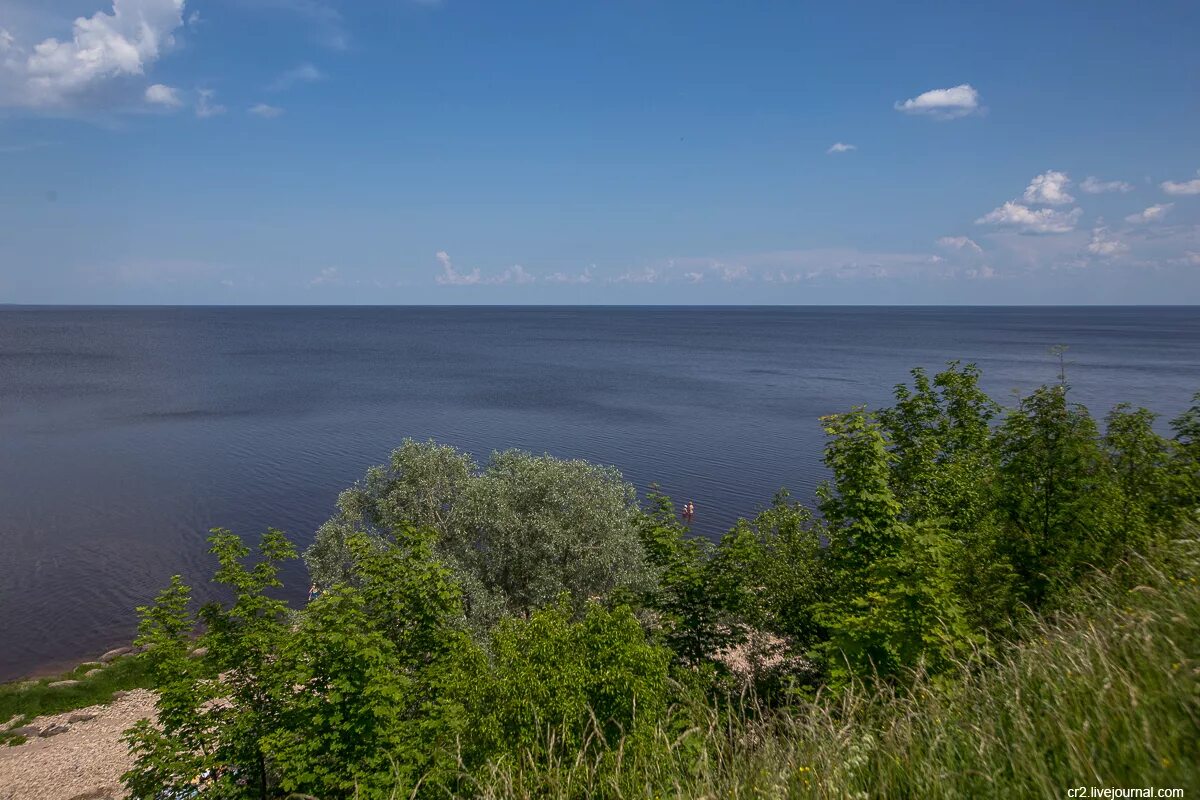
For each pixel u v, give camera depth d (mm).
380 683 11367
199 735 12844
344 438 66438
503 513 23594
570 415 79062
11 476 53438
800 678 12383
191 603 33188
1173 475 12953
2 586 34969
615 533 23938
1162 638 5293
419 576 13664
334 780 11102
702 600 13438
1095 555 11234
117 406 85438
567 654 10102
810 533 16562
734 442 64438
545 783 6285
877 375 120250
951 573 9773
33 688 26391
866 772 4918
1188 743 4309
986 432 17250
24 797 20781
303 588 34906
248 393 97062
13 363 136125
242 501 47562
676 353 169250
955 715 5293
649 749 6348
